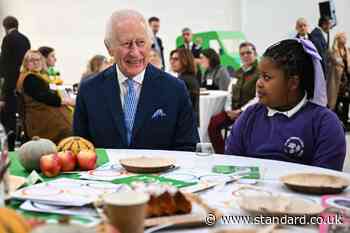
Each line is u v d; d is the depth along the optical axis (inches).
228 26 362.0
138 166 57.0
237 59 313.7
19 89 153.5
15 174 57.4
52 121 151.7
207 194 47.6
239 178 54.2
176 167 60.5
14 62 227.9
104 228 28.6
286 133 68.1
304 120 67.5
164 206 38.3
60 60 357.1
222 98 208.2
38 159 57.0
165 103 79.5
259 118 72.2
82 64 358.0
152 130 79.4
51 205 42.1
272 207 40.3
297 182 50.1
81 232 24.7
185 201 39.0
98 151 71.5
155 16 363.3
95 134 80.7
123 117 79.4
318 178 51.3
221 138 167.5
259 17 350.3
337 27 322.3
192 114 82.4
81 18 354.3
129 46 77.9
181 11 364.2
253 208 40.0
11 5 346.9
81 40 356.5
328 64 245.0
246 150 72.7
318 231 36.4
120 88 80.0
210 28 364.8
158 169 56.8
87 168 59.1
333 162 64.5
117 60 79.0
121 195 32.7
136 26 78.5
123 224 31.2
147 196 33.3
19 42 231.0
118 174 56.4
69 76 358.3
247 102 181.6
